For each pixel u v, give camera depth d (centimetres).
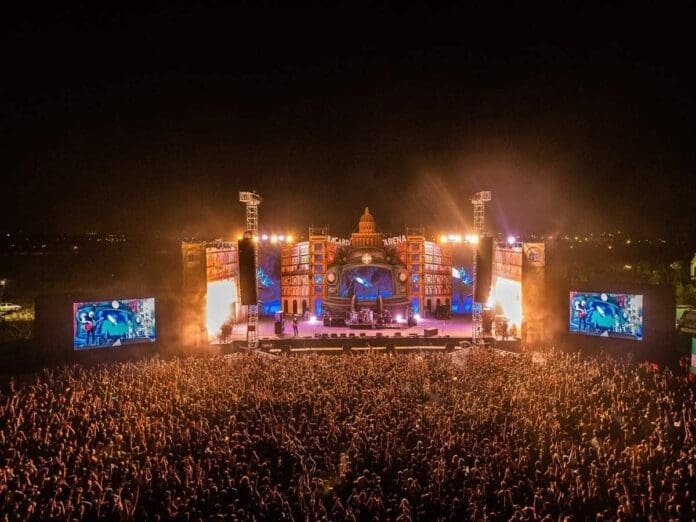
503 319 5084
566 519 1620
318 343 4900
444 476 1994
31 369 3962
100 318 4272
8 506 1752
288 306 6338
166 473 2019
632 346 4359
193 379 3212
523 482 2003
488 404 2722
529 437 2411
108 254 10662
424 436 2408
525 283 4762
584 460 2162
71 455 2195
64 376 3503
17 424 2464
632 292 4353
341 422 2550
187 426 2534
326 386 3138
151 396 2898
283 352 4591
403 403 2784
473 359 3731
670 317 4238
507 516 1828
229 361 3759
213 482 2000
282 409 2738
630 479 1970
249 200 4556
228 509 1794
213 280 5003
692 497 1848
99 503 1791
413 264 6250
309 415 2700
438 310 6238
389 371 3384
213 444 2309
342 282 6188
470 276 6594
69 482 1977
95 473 1983
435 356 3906
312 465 2156
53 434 2423
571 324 4659
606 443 2289
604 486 1977
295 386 3062
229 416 2656
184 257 4619
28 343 4359
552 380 3095
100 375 3422
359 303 6088
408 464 2128
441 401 2916
